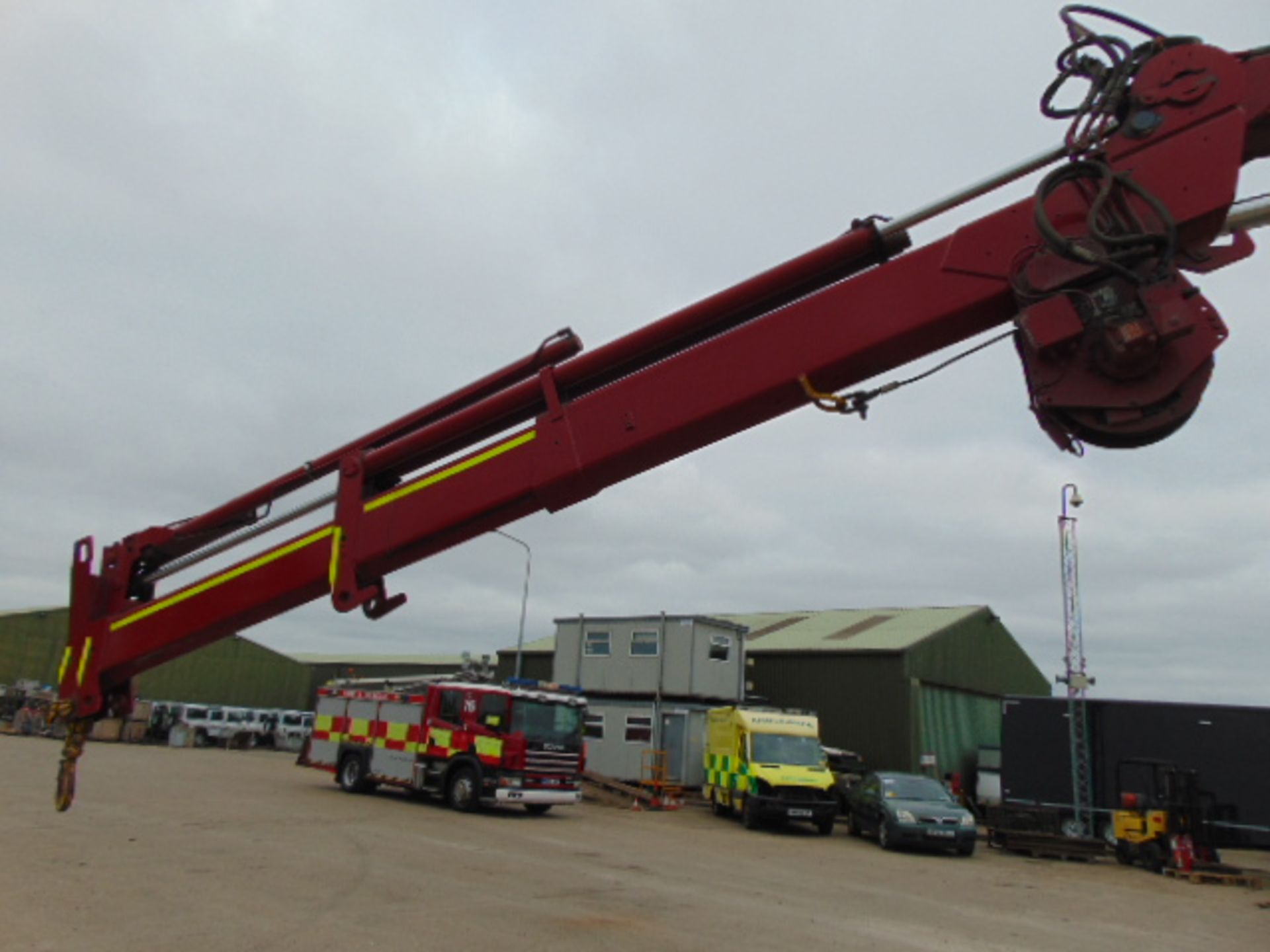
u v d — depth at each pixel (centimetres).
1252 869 1984
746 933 823
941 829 1761
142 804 1555
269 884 905
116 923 714
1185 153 337
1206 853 1759
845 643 3169
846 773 2573
